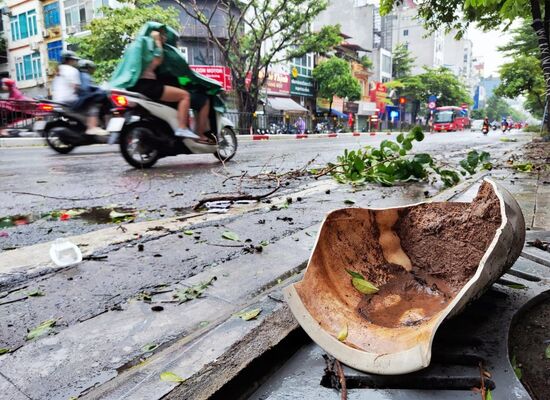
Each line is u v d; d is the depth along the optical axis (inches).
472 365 48.9
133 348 57.2
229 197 152.6
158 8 820.6
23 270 85.1
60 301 71.2
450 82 1916.8
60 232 115.2
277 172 237.5
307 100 1350.9
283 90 1204.5
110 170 244.4
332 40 855.1
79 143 326.0
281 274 81.7
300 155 358.9
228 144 294.0
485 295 64.1
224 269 84.7
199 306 69.0
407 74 2158.0
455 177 188.4
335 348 48.4
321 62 1289.4
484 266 47.8
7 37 1117.7
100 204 152.5
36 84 1095.6
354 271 61.6
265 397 47.3
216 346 54.1
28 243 105.0
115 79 236.7
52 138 344.5
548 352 53.6
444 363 49.4
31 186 190.2
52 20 1039.6
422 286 60.7
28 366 53.5
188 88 245.1
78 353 56.1
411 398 44.9
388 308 57.2
